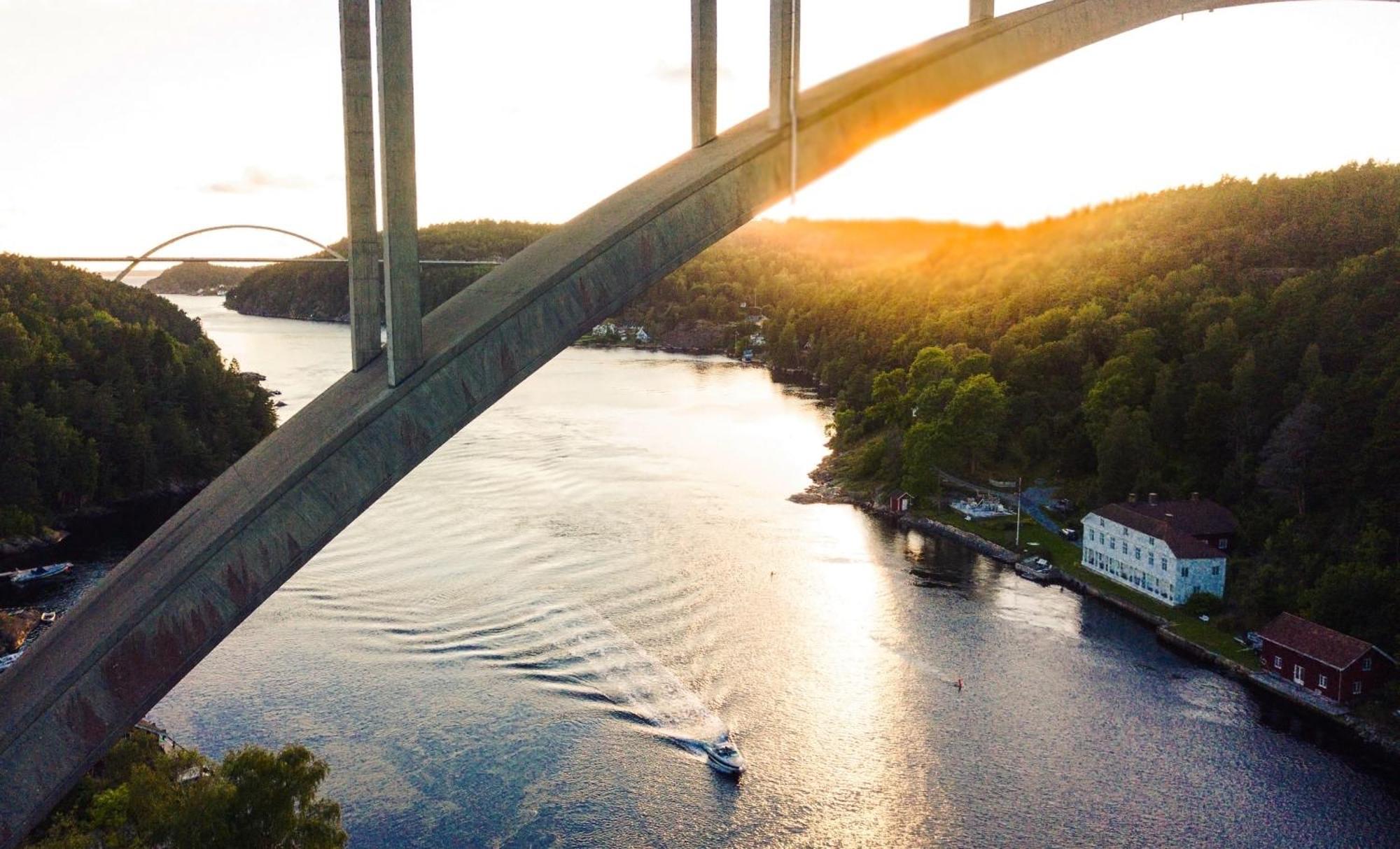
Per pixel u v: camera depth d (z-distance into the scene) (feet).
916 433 306.35
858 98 82.07
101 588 71.56
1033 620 221.25
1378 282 301.63
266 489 68.54
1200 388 285.23
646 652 196.75
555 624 208.54
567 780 153.17
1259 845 141.69
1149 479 272.31
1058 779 156.35
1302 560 218.38
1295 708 181.27
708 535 275.18
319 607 215.51
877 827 143.64
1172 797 152.66
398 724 167.73
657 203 76.48
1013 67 88.84
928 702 180.34
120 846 115.03
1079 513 285.23
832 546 270.05
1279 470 248.11
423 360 72.23
